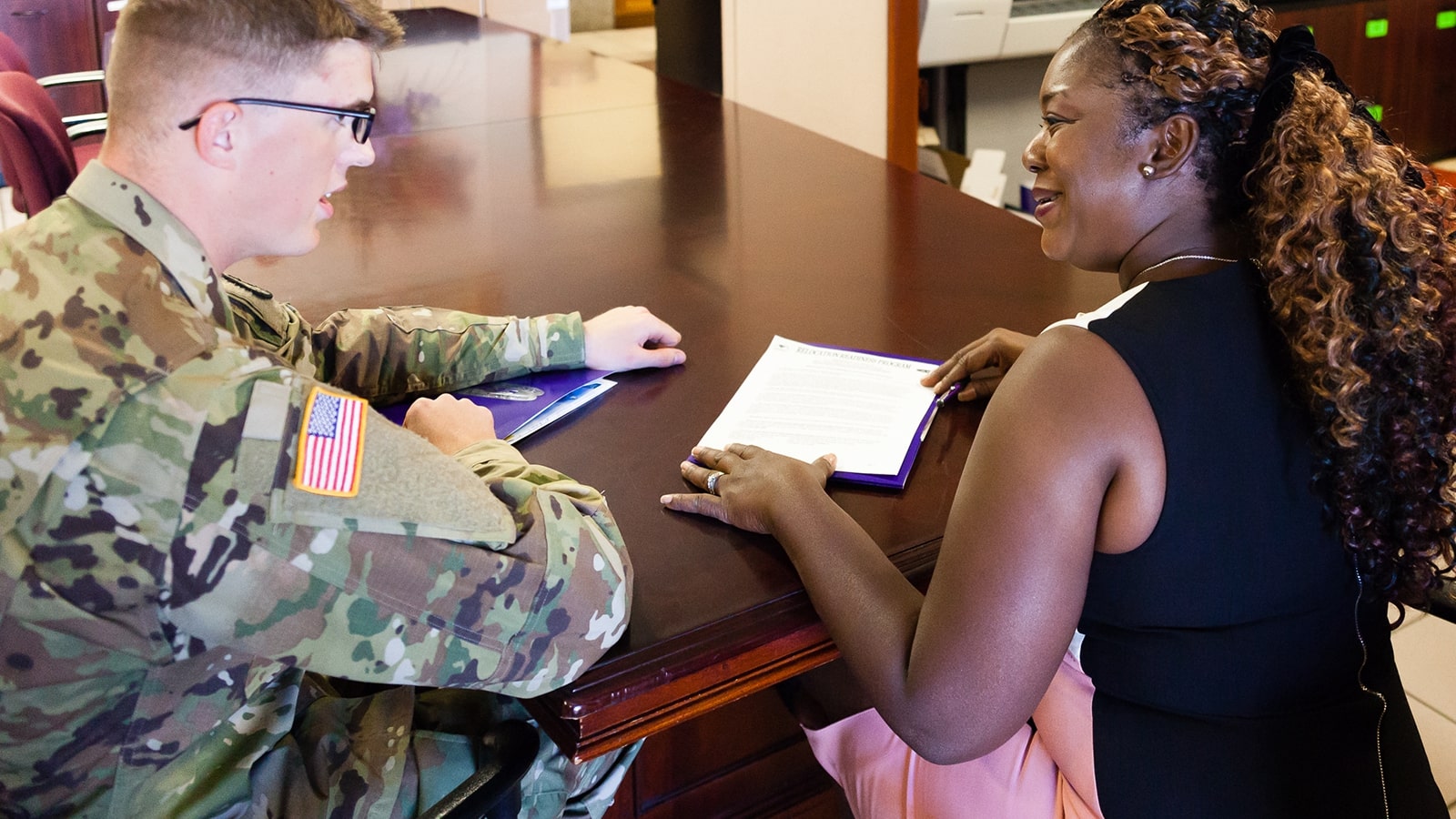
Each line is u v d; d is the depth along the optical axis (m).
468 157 2.46
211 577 0.81
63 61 4.30
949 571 0.93
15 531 0.79
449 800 0.97
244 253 0.95
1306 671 1.00
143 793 0.89
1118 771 1.01
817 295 1.74
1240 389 0.93
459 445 1.19
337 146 0.94
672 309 1.69
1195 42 0.93
